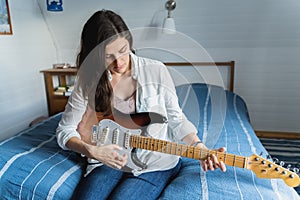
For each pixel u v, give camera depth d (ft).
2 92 6.22
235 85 7.92
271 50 7.34
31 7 7.17
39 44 7.65
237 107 5.91
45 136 3.99
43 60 7.89
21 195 2.77
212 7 6.61
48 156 3.32
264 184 2.74
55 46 8.51
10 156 3.17
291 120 7.91
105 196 2.68
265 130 8.20
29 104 7.28
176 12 6.87
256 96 7.91
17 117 6.81
